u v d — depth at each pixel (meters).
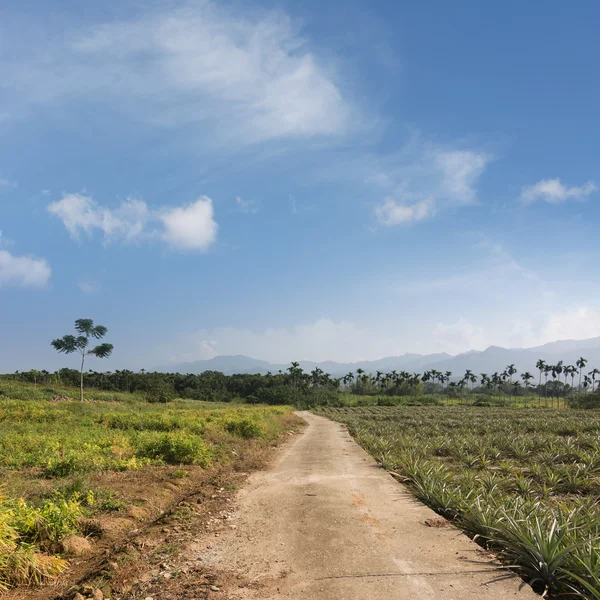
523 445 14.81
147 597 3.94
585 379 109.44
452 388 131.88
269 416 32.47
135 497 7.72
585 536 4.73
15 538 4.68
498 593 3.81
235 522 6.51
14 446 12.00
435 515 6.63
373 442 17.23
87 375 82.44
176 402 58.12
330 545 5.24
